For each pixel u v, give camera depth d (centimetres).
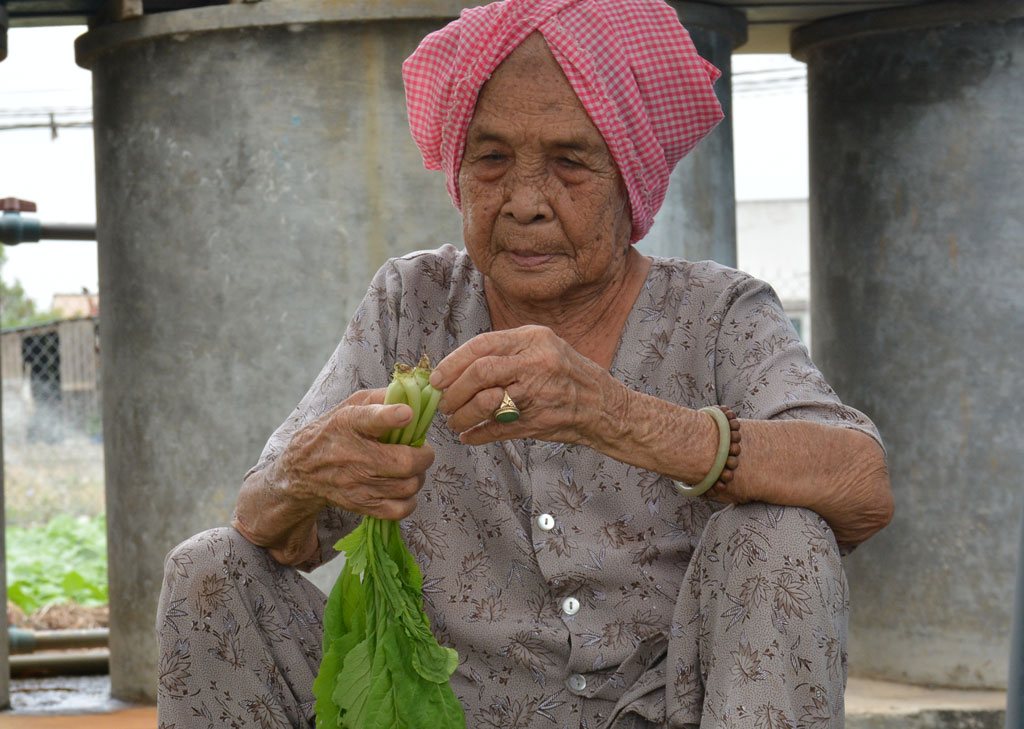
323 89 378
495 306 191
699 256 404
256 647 169
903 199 429
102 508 1147
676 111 179
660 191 186
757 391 174
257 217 384
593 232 174
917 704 405
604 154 173
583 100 169
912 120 427
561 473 179
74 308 1984
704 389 181
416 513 181
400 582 160
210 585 167
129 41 394
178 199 392
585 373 155
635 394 159
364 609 162
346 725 160
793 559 157
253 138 383
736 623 158
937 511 427
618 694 174
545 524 177
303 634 178
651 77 176
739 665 156
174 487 399
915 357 429
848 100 441
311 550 178
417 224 380
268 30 380
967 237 421
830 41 443
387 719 156
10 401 1435
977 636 424
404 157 379
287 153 381
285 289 383
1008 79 415
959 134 420
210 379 391
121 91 402
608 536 178
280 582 178
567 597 177
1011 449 420
